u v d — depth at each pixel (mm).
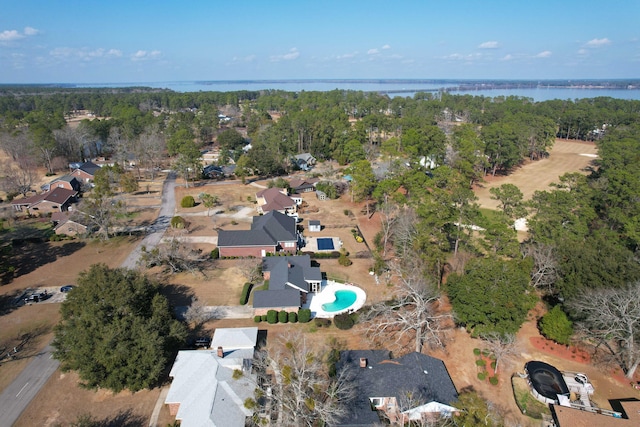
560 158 140250
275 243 68375
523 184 109625
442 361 41438
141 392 39438
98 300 41281
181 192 106812
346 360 40812
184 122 174625
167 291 57750
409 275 49531
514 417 37062
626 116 164125
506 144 114688
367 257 69500
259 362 39156
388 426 35625
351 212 91000
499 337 42938
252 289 58344
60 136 130250
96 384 38000
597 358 44594
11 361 43781
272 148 127750
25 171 111750
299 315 50781
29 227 81188
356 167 93250
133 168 130125
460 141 106312
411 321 44406
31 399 38594
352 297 57094
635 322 39938
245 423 33875
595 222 70562
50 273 63062
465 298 44312
